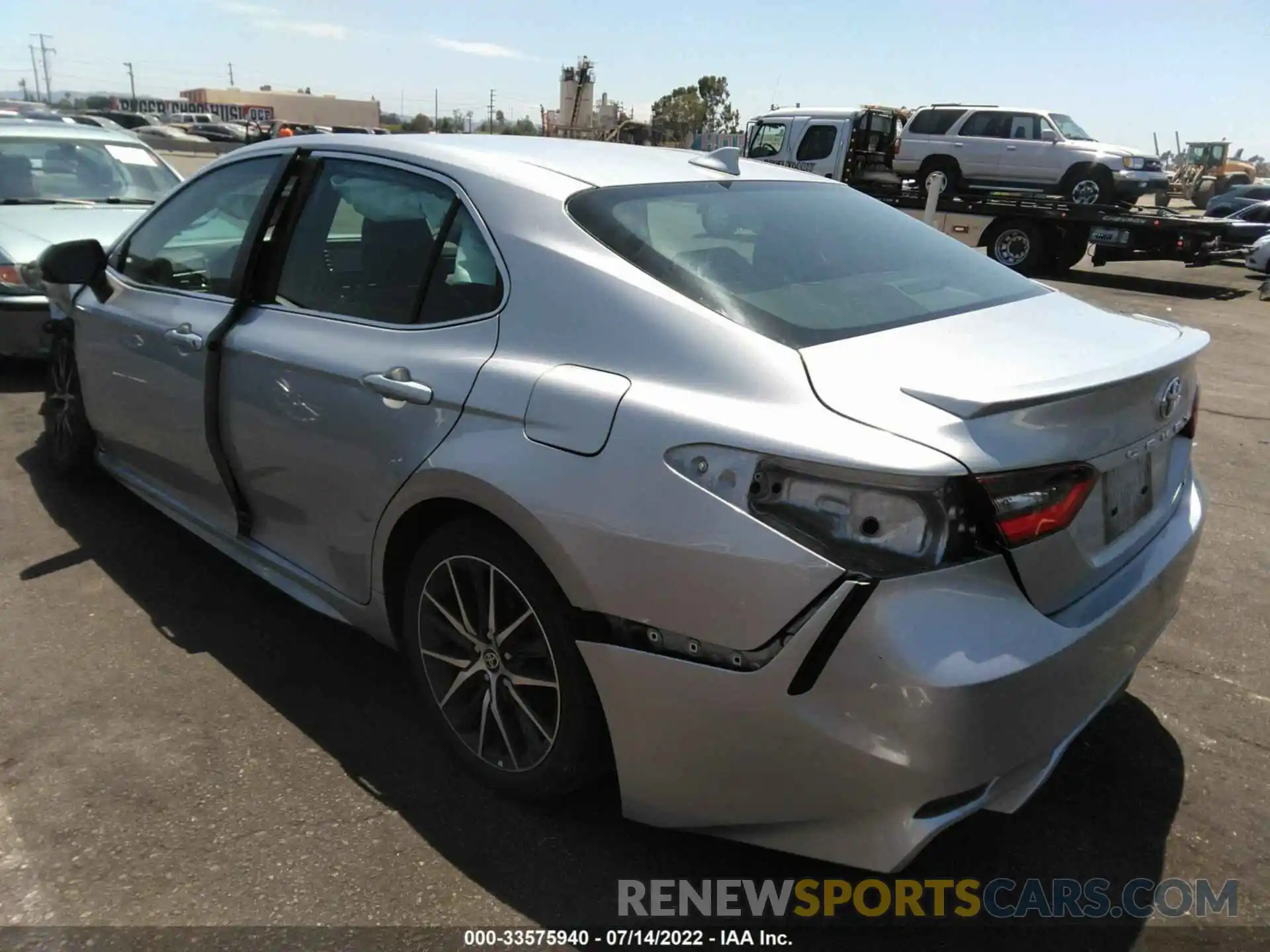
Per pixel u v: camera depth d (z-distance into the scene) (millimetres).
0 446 5207
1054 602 2006
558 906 2217
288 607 3588
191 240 3514
